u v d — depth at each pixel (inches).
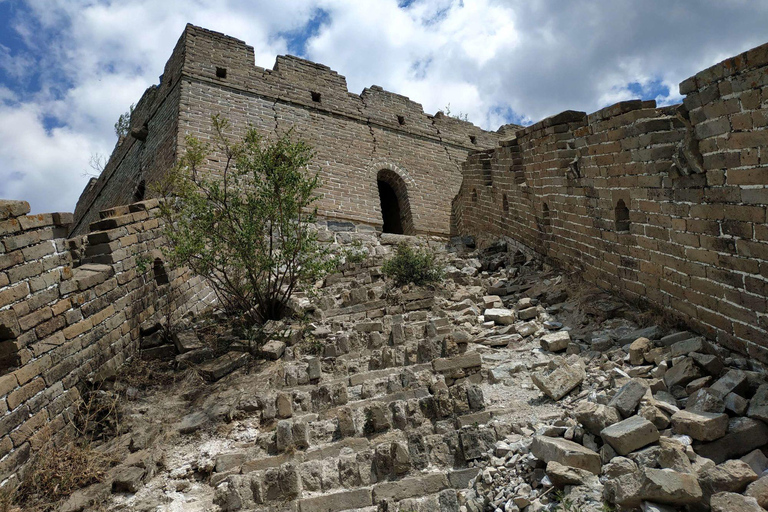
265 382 263.4
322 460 191.2
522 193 430.9
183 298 371.2
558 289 331.0
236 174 358.9
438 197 739.4
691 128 205.5
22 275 219.8
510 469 165.0
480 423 198.7
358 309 351.9
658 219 243.9
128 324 300.4
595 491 138.6
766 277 179.5
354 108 703.1
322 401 235.0
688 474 126.2
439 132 792.9
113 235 298.2
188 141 385.4
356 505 168.1
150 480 201.5
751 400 158.7
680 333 219.1
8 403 199.9
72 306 250.5
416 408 211.0
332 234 553.0
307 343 305.1
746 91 175.5
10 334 207.8
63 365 238.2
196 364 290.2
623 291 281.7
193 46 592.7
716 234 203.8
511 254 448.1
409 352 267.0
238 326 345.7
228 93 596.4
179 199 356.5
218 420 233.1
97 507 187.0
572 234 344.2
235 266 343.9
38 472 200.2
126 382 269.4
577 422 176.1
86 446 221.8
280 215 335.9
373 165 687.7
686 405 169.0
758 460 140.6
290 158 340.5
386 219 810.8
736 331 195.8
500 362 254.5
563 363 218.5
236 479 182.1
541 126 378.9
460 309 335.9
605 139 287.1
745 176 183.6
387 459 181.9
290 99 641.6
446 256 490.6
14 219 219.1
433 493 167.6
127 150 756.0
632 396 171.8
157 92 666.8
